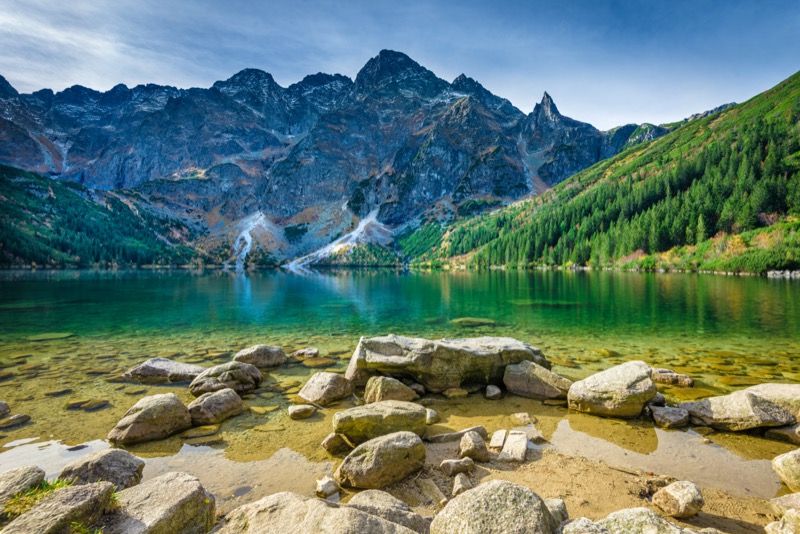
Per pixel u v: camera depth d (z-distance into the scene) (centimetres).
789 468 841
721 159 14762
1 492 548
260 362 1870
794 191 10638
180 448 1040
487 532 565
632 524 602
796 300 4266
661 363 1847
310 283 9625
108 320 3356
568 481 873
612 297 4922
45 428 1159
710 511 754
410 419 1088
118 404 1366
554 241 17988
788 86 19800
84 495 543
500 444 1052
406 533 578
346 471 863
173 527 583
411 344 1650
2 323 3173
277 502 652
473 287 7281
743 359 1909
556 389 1445
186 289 7150
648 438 1093
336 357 2072
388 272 18712
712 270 10381
